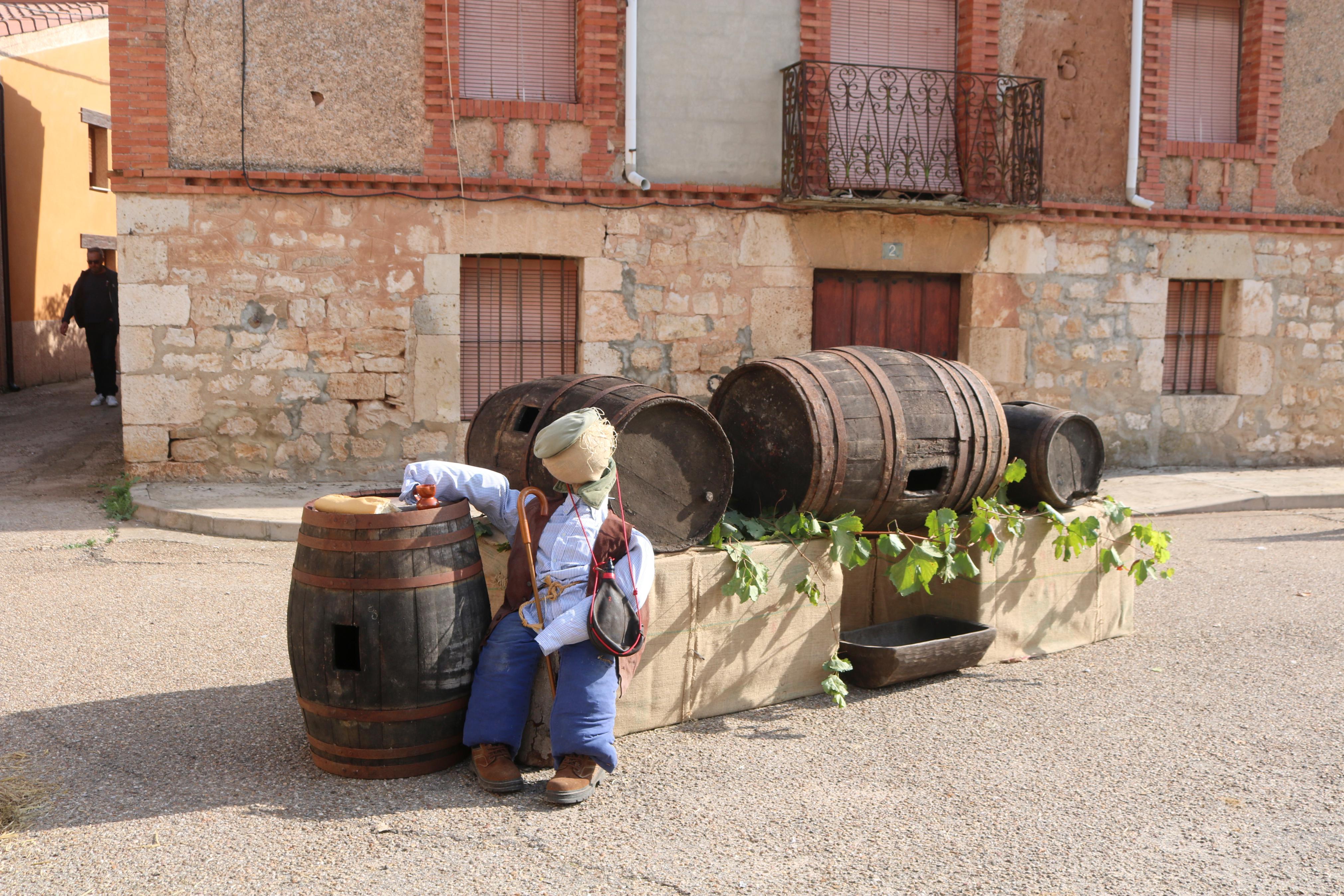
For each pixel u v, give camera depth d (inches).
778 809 143.7
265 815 139.3
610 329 400.5
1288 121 481.4
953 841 134.9
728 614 179.2
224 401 371.6
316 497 354.0
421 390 384.8
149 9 353.4
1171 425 475.2
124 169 356.8
